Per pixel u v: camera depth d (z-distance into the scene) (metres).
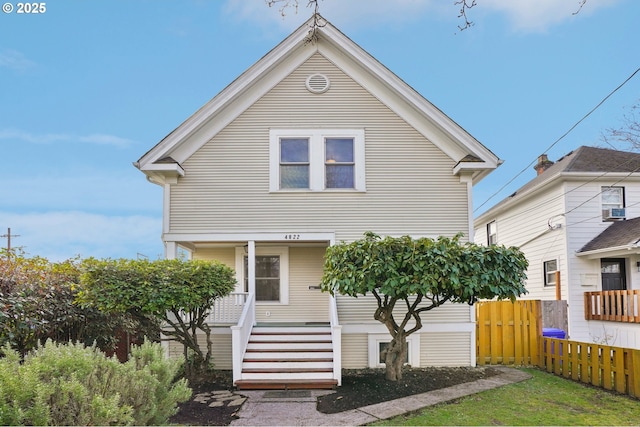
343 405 7.52
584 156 16.55
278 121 11.58
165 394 4.79
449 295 8.76
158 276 8.86
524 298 18.17
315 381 8.74
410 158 11.52
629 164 15.70
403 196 11.40
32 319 7.60
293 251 12.58
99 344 10.39
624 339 13.32
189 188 11.34
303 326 10.93
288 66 11.73
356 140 11.54
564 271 15.30
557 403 7.51
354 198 11.38
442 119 11.34
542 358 10.45
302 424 6.54
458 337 11.09
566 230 15.28
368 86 11.68
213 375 10.12
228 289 9.88
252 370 9.15
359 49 11.41
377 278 8.27
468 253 8.18
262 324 11.54
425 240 8.24
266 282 12.53
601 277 15.06
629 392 7.91
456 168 11.25
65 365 4.04
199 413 7.18
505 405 7.40
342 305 11.14
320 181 11.40
